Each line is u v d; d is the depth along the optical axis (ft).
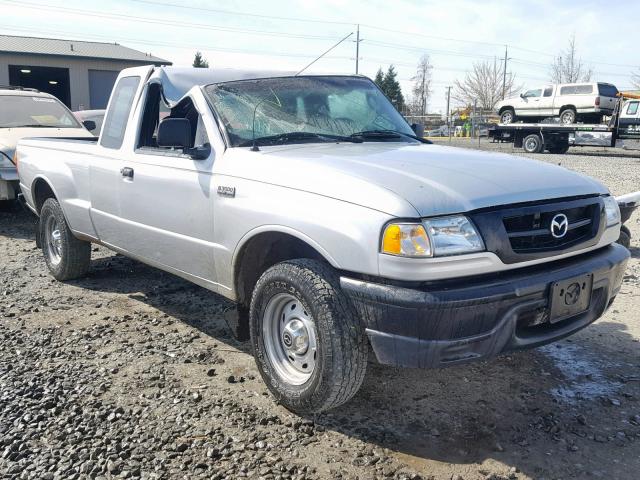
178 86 15.49
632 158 82.94
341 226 10.22
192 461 10.23
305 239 10.80
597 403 12.12
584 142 91.86
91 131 37.04
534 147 96.02
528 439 10.86
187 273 14.35
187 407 12.00
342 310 10.42
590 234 11.47
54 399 12.33
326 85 15.69
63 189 19.08
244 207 11.99
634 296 18.76
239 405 12.08
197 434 11.03
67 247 20.01
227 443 10.74
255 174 12.03
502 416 11.66
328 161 11.54
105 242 17.70
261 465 10.11
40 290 19.84
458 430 11.17
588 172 58.54
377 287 9.86
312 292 10.60
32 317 17.28
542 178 11.31
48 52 129.70
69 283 20.58
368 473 9.90
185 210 13.76
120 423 11.42
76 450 10.53
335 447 10.64
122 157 16.15
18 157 22.44
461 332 9.66
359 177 10.56
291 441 10.81
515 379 13.17
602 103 93.45
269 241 12.39
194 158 13.43
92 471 9.96
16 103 35.40
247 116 13.79
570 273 10.69
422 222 9.58
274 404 12.12
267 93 14.58
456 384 12.97
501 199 10.18
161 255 15.07
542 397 12.37
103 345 15.23
